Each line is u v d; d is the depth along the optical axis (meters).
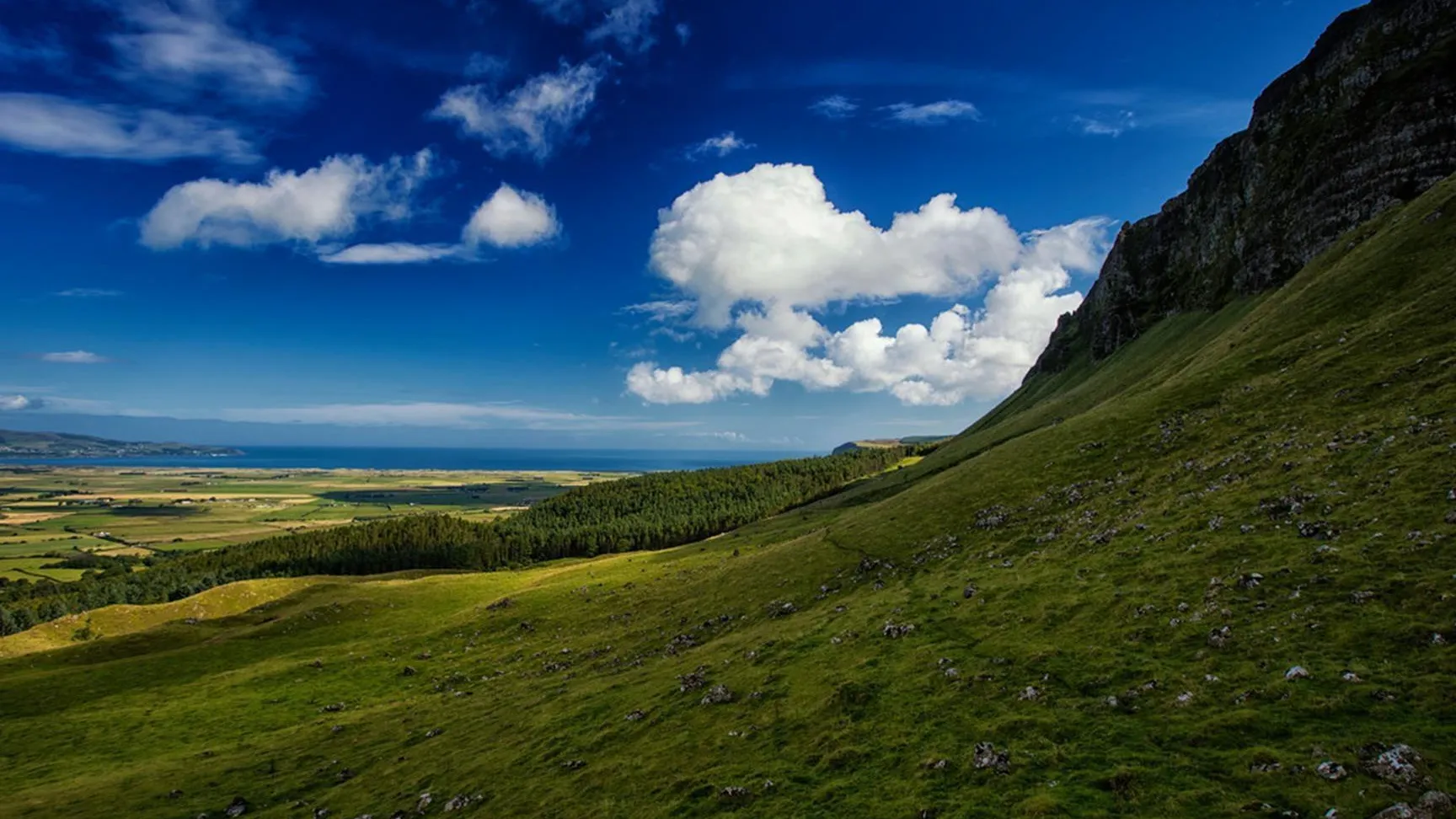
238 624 121.62
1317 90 123.69
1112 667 29.38
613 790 32.25
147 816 44.47
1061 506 59.72
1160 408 71.44
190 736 66.06
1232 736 22.20
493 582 137.38
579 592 100.75
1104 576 39.88
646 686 47.00
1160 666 28.22
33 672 98.44
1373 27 114.44
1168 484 52.81
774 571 72.19
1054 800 21.16
